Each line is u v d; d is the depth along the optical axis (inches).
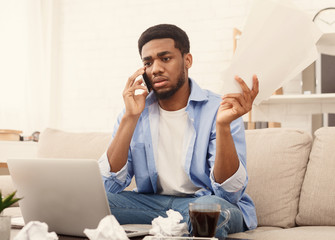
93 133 88.9
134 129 61.9
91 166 40.6
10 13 145.5
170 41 62.7
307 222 66.7
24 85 149.0
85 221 43.3
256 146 73.8
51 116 160.4
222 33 142.9
